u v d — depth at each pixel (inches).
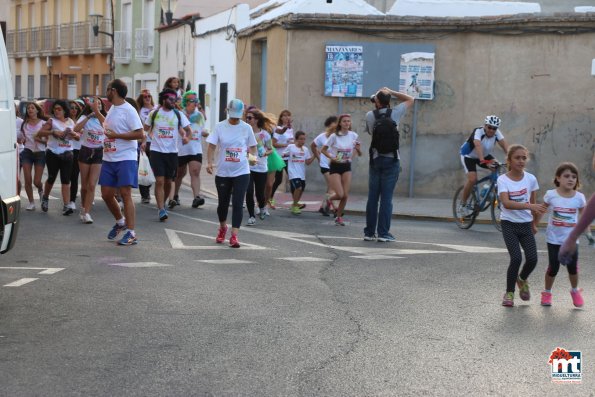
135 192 837.2
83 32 2014.0
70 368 268.4
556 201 370.6
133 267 442.3
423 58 861.2
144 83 1756.9
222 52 1216.8
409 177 877.8
